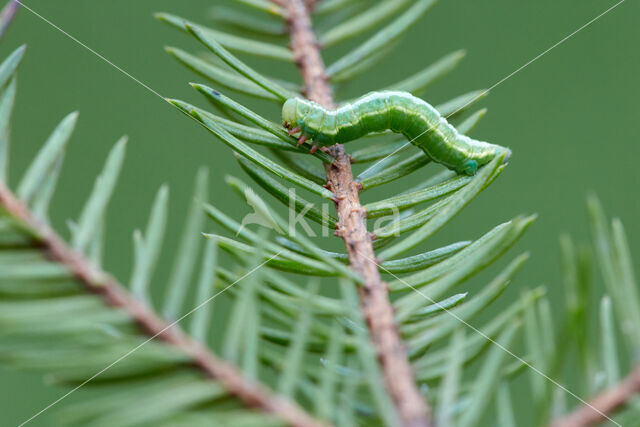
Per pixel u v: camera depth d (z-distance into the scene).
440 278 0.20
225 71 0.23
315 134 0.23
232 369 0.19
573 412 0.19
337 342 0.19
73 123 0.19
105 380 0.19
